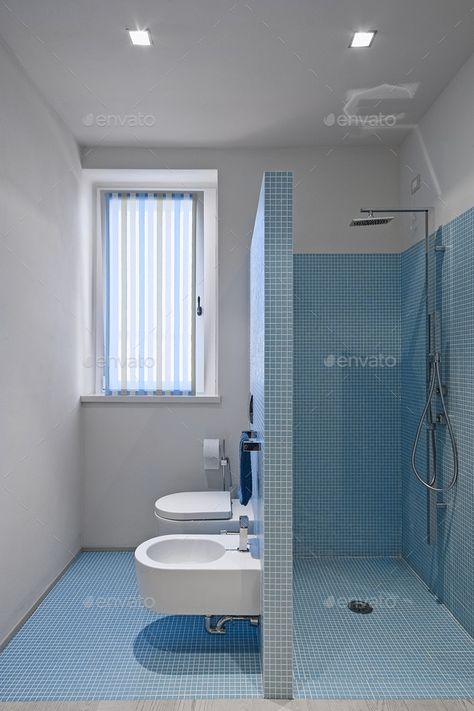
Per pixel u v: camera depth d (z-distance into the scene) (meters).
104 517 3.48
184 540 2.56
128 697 1.98
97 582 2.99
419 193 3.05
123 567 3.21
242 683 2.07
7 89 2.32
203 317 3.64
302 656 2.28
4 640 2.30
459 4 2.08
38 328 2.68
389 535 3.42
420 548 3.09
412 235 3.16
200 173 3.46
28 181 2.55
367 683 2.08
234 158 3.42
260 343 2.19
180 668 2.17
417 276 3.09
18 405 2.43
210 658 2.25
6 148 2.30
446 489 2.68
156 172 3.44
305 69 2.53
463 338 2.49
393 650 2.32
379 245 3.40
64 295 3.09
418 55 2.41
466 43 2.32
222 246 3.43
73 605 2.72
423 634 2.46
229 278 3.43
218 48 2.36
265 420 1.96
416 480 3.13
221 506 2.97
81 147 3.38
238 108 2.90
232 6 2.08
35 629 2.48
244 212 3.42
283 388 1.96
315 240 3.40
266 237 1.96
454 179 2.58
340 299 3.40
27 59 2.43
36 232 2.66
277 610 1.98
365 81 2.62
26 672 2.13
